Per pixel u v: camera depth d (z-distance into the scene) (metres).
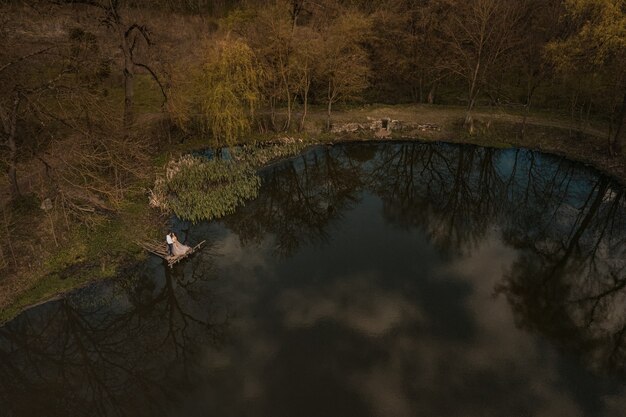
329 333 19.19
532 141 38.72
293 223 29.78
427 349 18.34
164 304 21.41
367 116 42.97
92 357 18.94
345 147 39.75
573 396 16.34
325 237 27.67
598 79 34.84
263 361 17.83
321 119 42.28
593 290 22.83
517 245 26.86
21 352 18.77
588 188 33.09
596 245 27.08
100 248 23.48
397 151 40.03
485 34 38.16
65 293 21.02
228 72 33.25
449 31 39.28
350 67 39.41
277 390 16.47
